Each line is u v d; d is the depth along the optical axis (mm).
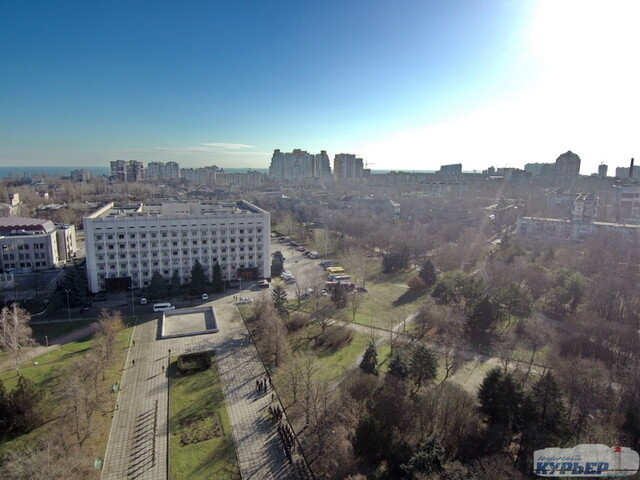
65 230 180375
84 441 67625
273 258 180750
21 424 68250
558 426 65188
